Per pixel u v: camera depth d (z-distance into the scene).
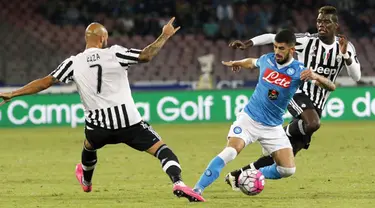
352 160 43.19
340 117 72.12
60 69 26.97
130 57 26.66
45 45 87.12
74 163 43.66
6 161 44.94
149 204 28.14
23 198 30.20
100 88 26.84
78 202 28.91
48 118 69.94
